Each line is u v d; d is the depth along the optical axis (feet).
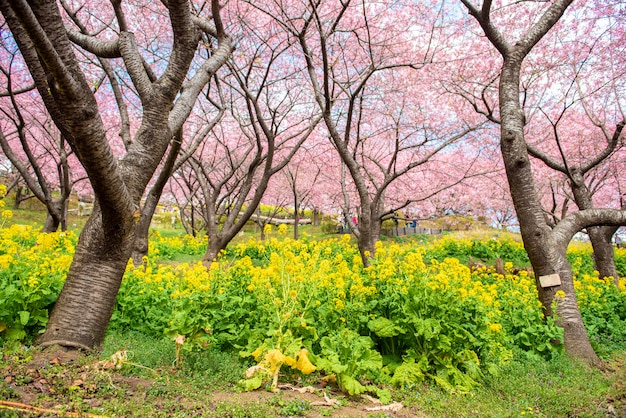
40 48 9.82
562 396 14.05
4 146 30.86
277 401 11.30
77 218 82.48
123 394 10.32
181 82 15.19
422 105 40.96
